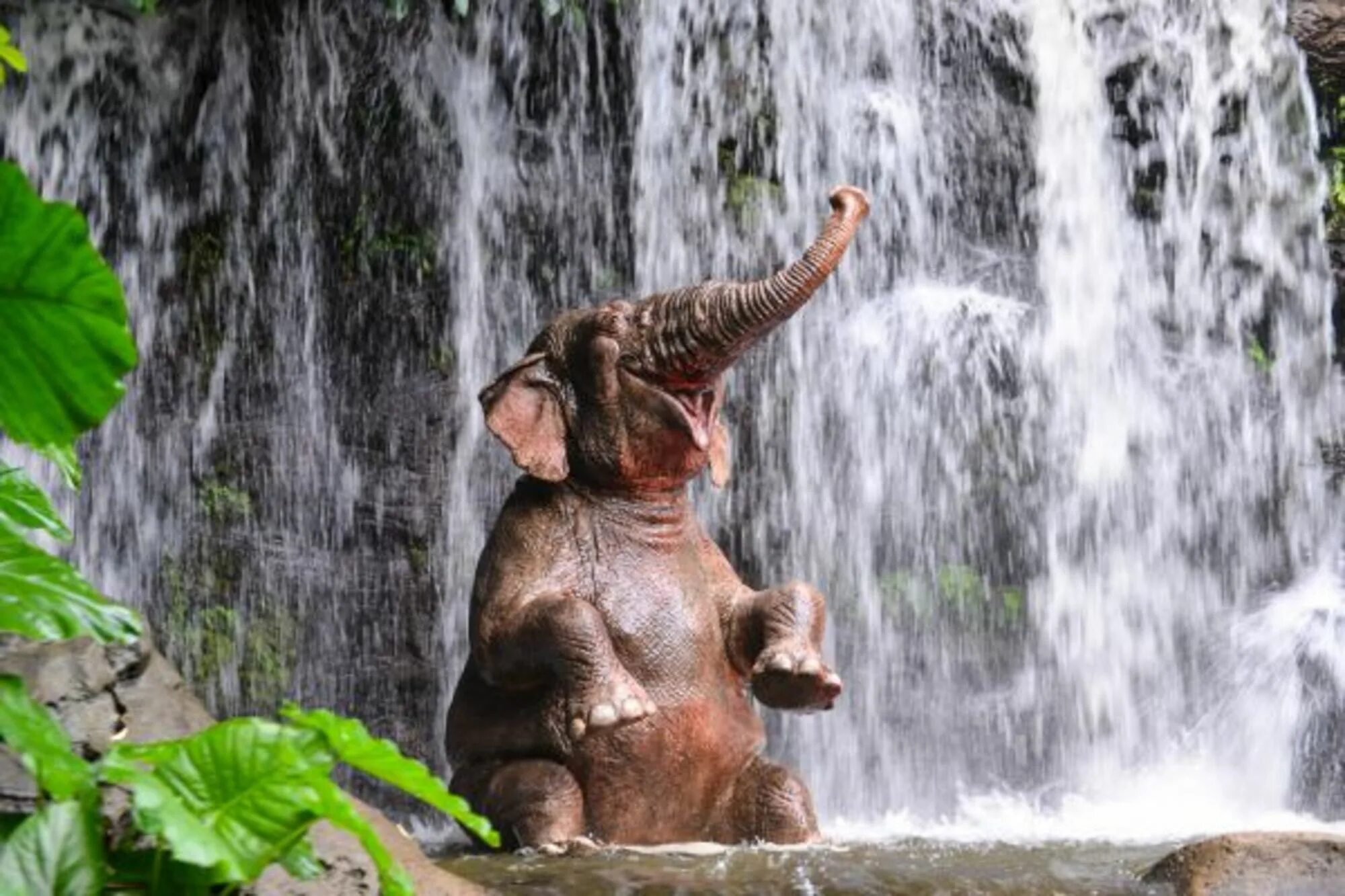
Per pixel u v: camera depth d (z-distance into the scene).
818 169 15.36
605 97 15.05
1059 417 15.25
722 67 15.21
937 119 15.55
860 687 14.26
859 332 15.01
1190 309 15.85
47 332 4.07
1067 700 14.72
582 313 8.77
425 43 14.73
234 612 13.83
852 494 14.68
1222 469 15.59
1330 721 14.84
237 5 14.40
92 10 13.96
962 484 14.91
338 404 14.43
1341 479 15.66
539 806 8.04
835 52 15.46
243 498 14.09
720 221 15.13
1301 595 15.35
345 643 13.93
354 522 14.18
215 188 14.46
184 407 14.18
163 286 14.29
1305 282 15.89
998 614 14.68
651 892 6.54
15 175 3.88
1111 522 15.24
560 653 8.09
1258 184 15.97
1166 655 15.12
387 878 4.07
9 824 3.85
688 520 8.85
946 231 15.54
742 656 8.67
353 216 14.63
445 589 14.10
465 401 14.49
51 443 4.28
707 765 8.41
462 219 14.77
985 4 15.60
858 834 10.26
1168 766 14.68
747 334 8.42
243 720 4.09
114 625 4.18
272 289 14.49
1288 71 15.99
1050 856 7.66
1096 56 15.93
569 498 8.63
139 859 4.01
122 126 14.28
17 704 3.90
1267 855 6.58
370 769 4.15
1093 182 15.81
